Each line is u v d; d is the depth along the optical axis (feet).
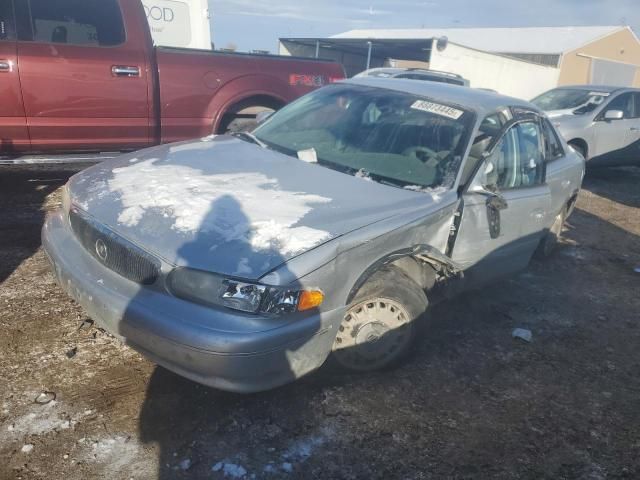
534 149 14.48
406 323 10.64
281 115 14.65
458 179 11.50
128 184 10.23
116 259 8.93
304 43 101.96
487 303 14.93
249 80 20.03
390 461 8.75
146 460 8.21
